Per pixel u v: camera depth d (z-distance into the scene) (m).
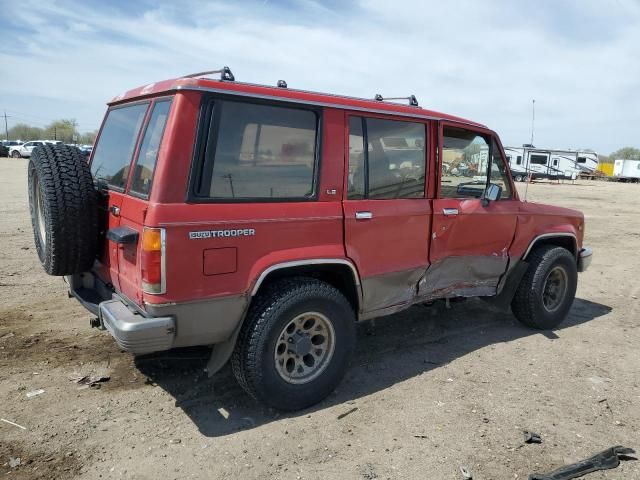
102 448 3.21
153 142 3.28
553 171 43.75
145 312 3.13
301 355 3.66
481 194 4.91
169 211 3.04
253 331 3.41
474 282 4.99
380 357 4.71
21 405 3.65
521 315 5.51
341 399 3.91
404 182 4.23
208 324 3.26
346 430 3.48
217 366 3.50
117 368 4.26
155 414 3.61
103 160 4.17
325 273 4.04
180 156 3.09
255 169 3.38
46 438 3.28
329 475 3.01
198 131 3.15
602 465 3.14
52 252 3.58
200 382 4.08
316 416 3.66
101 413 3.59
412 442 3.36
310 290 3.57
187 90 3.13
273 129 3.45
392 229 4.09
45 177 3.53
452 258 4.64
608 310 6.43
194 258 3.13
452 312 6.04
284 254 3.49
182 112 3.11
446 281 4.70
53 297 5.98
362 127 3.90
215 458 3.14
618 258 9.87
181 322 3.16
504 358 4.77
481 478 3.04
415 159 4.30
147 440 3.30
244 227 3.29
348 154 3.80
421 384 4.19
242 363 3.46
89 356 4.45
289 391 3.59
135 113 3.76
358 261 3.89
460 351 4.90
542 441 3.42
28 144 46.09
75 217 3.57
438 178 4.45
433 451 3.27
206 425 3.50
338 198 3.77
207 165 3.18
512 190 5.23
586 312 6.31
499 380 4.30
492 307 6.28
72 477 2.93
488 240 4.90
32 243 8.89
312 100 3.61
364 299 4.05
